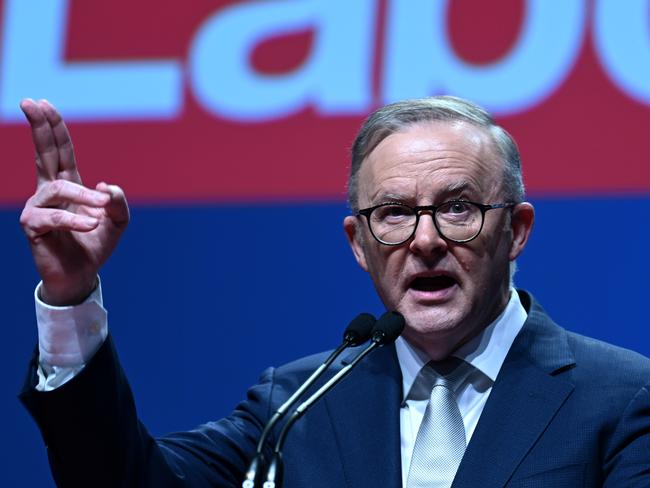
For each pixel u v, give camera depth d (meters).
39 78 6.08
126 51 6.05
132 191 5.98
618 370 3.25
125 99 6.03
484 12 5.73
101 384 3.01
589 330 5.55
